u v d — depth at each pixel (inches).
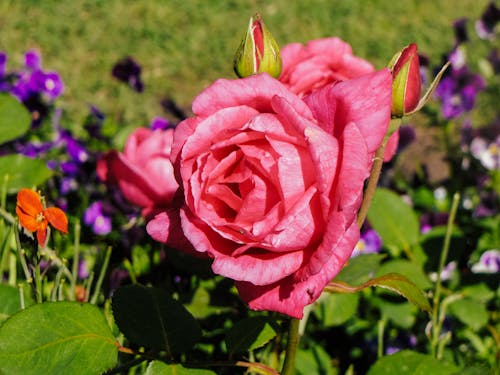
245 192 11.0
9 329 11.4
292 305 10.6
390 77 10.9
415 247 20.3
